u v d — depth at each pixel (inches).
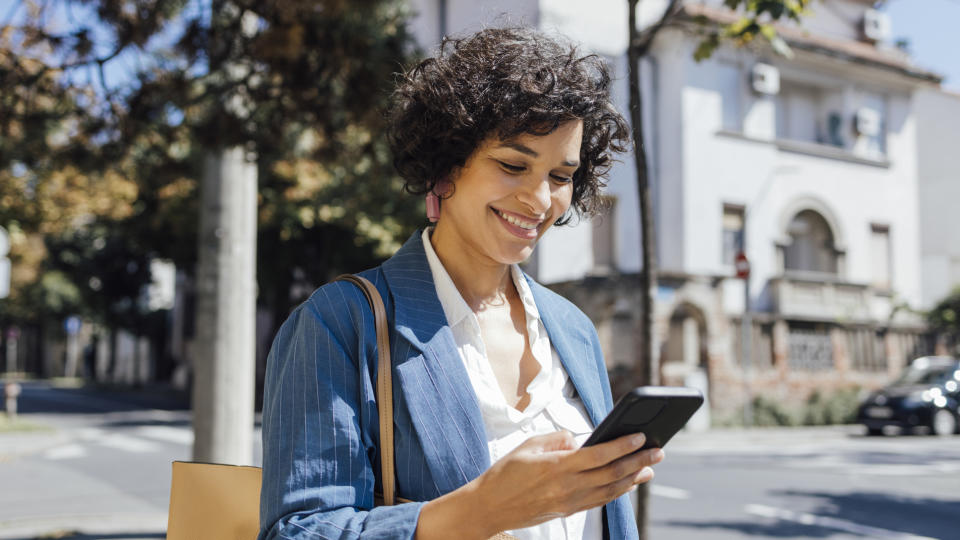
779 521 285.9
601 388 56.2
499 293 54.4
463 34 56.4
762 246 759.1
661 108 738.2
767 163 765.9
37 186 398.9
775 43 161.8
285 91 203.3
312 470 41.1
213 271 201.8
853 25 911.0
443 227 52.7
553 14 694.5
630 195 731.4
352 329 45.9
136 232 834.8
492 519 36.4
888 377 807.1
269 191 635.5
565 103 46.4
